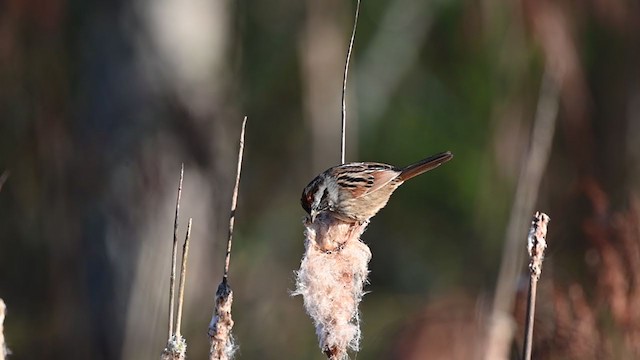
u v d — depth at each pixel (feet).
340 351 21.77
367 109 56.44
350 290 22.41
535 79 46.37
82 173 42.98
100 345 42.32
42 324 44.62
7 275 45.21
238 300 51.08
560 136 46.75
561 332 28.96
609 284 29.40
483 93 52.47
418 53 55.98
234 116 47.55
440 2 54.90
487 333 27.68
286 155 54.60
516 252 27.96
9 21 41.34
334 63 52.65
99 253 42.52
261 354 49.52
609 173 49.60
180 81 43.70
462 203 52.95
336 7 52.95
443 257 53.47
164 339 41.60
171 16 43.70
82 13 43.91
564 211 39.88
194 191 43.14
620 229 29.99
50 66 42.32
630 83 50.06
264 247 53.36
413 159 54.85
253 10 53.88
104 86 43.45
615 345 28.99
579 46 45.75
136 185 42.52
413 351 32.68
